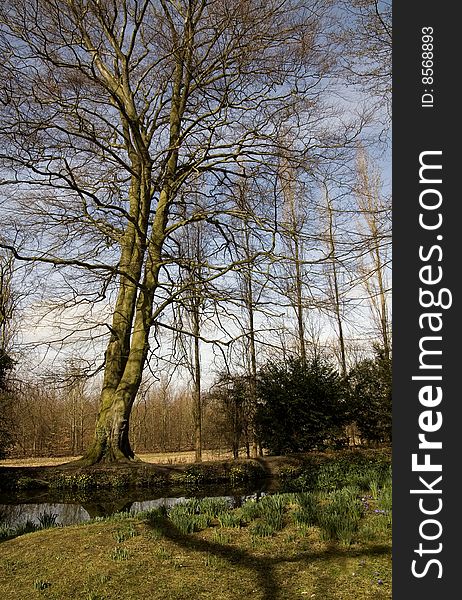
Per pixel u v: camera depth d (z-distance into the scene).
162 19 11.48
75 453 30.02
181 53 11.39
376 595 4.11
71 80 10.97
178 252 13.75
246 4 10.45
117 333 13.88
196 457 17.69
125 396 13.27
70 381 12.87
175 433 26.55
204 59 12.08
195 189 13.91
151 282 13.51
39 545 5.80
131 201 14.88
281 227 10.66
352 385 19.28
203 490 12.44
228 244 12.52
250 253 11.91
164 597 4.37
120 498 11.48
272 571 4.73
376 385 18.97
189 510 6.73
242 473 13.38
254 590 4.41
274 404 16.70
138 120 12.77
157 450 26.17
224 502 7.07
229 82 12.47
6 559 5.49
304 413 16.17
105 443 13.20
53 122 11.55
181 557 5.16
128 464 12.74
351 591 4.21
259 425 17.11
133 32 12.43
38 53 10.20
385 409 18.42
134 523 6.30
